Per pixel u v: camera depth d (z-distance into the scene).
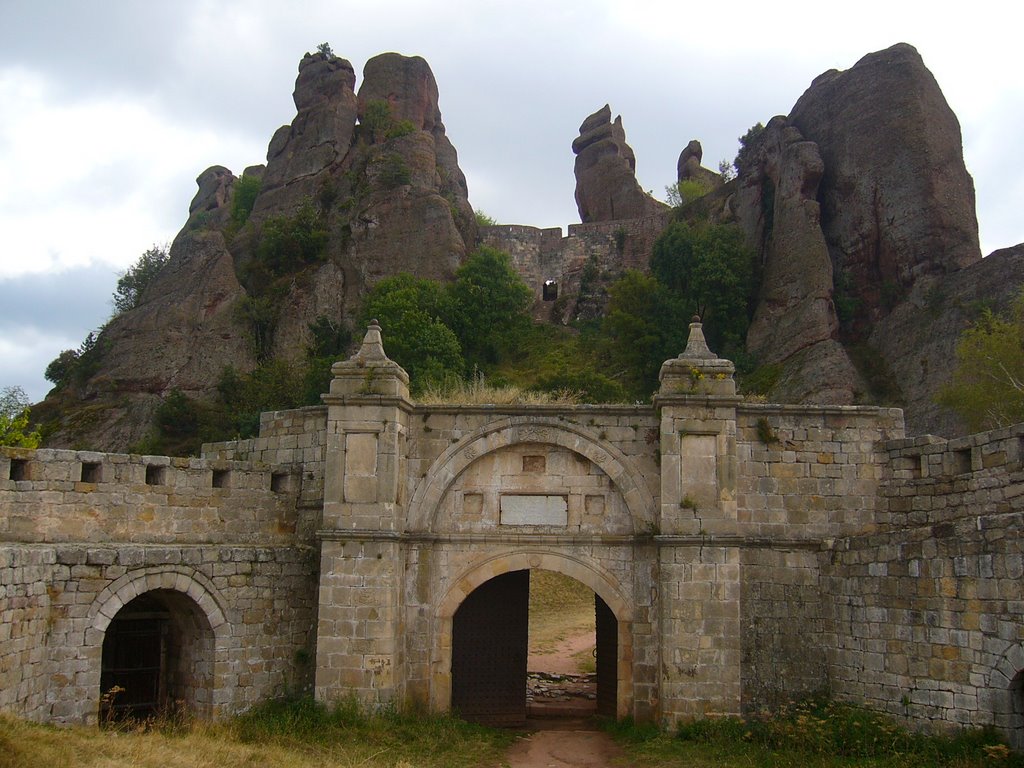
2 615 17.25
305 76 89.44
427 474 23.69
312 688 23.58
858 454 23.48
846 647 21.72
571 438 23.66
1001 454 20.73
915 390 53.72
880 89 63.12
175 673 22.72
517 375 67.88
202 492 23.70
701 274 66.19
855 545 21.58
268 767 17.14
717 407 22.66
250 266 79.81
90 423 67.75
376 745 20.23
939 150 60.50
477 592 26.50
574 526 23.59
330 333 70.88
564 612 49.50
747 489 23.36
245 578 22.52
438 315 69.12
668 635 21.84
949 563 18.75
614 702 25.11
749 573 23.03
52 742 15.56
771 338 61.38
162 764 15.88
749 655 22.69
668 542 22.06
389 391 23.05
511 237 87.81
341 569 22.47
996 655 17.53
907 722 19.52
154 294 77.44
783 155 66.44
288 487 25.28
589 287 83.62
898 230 60.00
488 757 20.52
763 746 20.14
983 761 16.78
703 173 98.25
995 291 53.84
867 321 60.31
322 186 82.94
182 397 66.19
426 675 23.17
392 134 84.19
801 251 62.38
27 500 20.91
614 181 93.69
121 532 22.20
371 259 76.50
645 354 63.97
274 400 62.94
